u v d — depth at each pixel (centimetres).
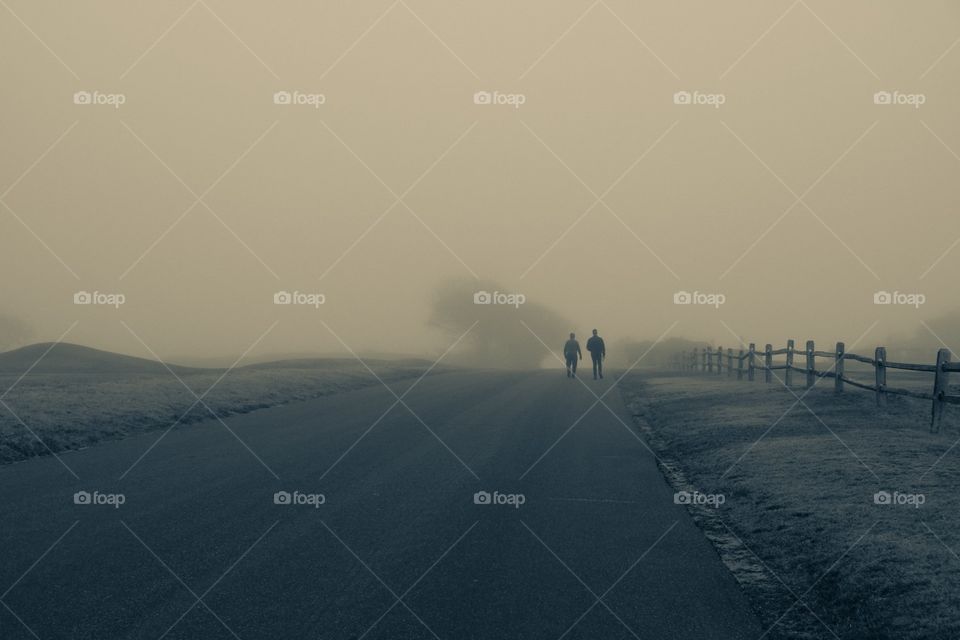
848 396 1812
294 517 830
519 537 768
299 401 2358
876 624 539
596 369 3738
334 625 525
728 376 3184
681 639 515
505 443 1440
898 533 720
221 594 582
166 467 1128
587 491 1007
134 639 494
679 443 1444
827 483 948
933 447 1143
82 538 732
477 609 561
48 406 1591
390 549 715
